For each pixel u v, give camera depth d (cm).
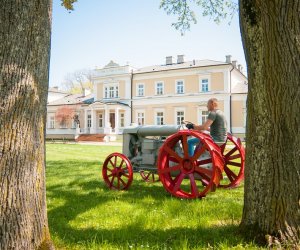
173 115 3878
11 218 245
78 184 731
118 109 4100
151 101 4031
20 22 256
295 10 292
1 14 251
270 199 302
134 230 367
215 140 581
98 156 1656
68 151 2038
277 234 294
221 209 450
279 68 297
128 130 704
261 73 309
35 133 265
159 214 430
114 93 4300
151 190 639
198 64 3812
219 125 582
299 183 294
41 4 271
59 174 912
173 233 351
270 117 304
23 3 258
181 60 4106
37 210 264
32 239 258
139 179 792
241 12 329
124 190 644
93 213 453
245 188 331
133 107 4166
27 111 257
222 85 3562
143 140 680
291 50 294
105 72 4369
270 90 303
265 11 301
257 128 314
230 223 386
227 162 682
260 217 308
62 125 4728
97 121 4466
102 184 727
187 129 575
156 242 324
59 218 432
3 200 243
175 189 547
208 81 3650
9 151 247
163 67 4122
